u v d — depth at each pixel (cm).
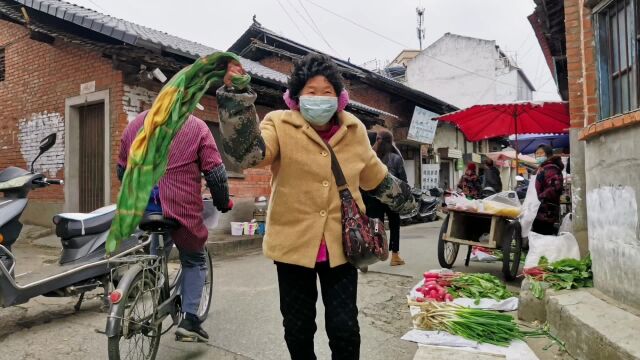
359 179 229
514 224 554
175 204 310
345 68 1461
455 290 456
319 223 203
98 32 707
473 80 2823
